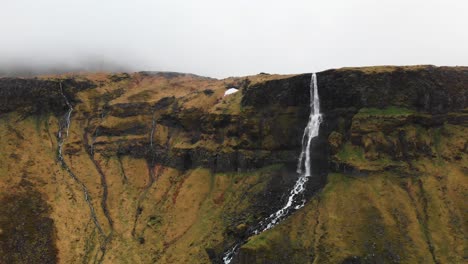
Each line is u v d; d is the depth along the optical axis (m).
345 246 141.75
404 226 145.38
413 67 181.25
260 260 146.00
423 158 165.50
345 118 185.38
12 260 173.00
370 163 166.88
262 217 173.38
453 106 175.62
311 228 153.38
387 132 172.38
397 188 158.00
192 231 185.00
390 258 136.50
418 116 174.12
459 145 165.38
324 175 177.25
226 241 170.12
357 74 184.38
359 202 156.12
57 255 179.62
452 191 152.50
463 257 132.88
